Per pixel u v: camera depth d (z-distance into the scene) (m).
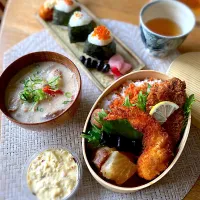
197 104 0.30
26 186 0.27
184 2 0.38
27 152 0.30
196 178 0.28
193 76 0.32
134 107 0.26
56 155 0.28
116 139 0.27
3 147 0.30
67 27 0.38
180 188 0.28
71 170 0.27
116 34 0.38
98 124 0.27
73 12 0.38
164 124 0.27
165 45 0.33
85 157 0.26
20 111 0.30
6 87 0.31
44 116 0.29
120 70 0.34
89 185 0.28
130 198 0.27
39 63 0.33
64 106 0.30
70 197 0.26
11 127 0.31
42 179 0.27
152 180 0.25
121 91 0.31
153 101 0.27
